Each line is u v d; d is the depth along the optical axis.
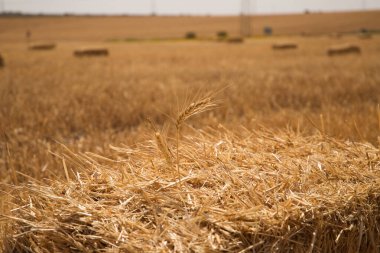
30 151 5.80
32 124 7.48
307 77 13.41
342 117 7.34
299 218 2.77
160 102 9.34
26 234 2.80
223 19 114.50
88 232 2.71
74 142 6.81
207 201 2.82
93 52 25.39
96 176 3.25
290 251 2.75
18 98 9.78
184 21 108.94
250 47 34.50
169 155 3.22
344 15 107.12
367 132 5.71
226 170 3.17
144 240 2.55
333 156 3.63
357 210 2.96
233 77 13.81
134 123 8.34
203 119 7.59
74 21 106.56
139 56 25.25
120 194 2.96
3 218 3.06
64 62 21.05
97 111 8.70
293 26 90.06
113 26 94.69
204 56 25.00
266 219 2.69
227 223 2.63
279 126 6.76
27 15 124.94
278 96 10.34
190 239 2.53
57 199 2.93
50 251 2.72
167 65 19.22
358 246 2.91
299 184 3.11
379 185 3.11
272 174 3.23
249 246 2.58
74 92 10.99
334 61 19.59
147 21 108.81
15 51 31.25
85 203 2.88
